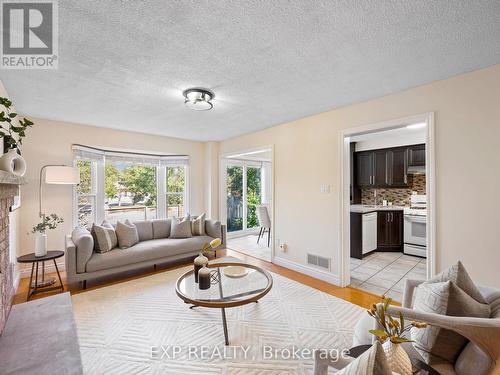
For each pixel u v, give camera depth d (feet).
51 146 12.19
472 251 7.13
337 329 7.27
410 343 4.25
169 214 17.57
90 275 10.20
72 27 5.07
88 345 6.51
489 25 5.08
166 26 5.07
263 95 8.95
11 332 4.43
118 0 4.31
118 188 15.67
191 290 7.16
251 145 15.25
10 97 8.94
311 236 11.69
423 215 14.80
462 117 7.33
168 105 9.94
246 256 15.15
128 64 6.63
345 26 5.11
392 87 8.29
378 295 9.60
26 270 11.37
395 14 4.75
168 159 17.24
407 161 16.14
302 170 12.09
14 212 9.89
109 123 12.90
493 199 6.82
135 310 8.33
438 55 6.28
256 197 22.75
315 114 11.34
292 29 5.20
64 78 7.43
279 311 8.30
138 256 11.49
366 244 15.14
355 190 18.99
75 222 12.97
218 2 4.40
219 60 6.47
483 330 3.43
